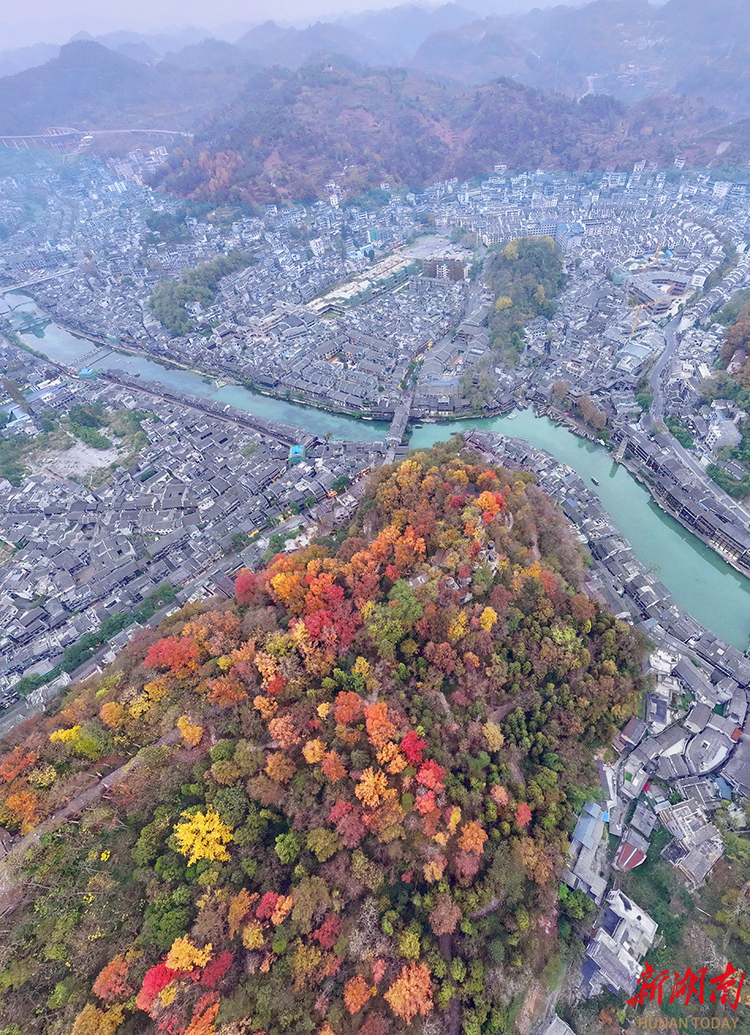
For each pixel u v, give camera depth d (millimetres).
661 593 166375
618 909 106312
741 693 140250
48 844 96688
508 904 98062
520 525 158875
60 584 191750
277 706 112438
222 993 80688
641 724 133000
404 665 119938
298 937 85812
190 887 90000
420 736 107625
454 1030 85625
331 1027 80125
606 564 179125
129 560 199875
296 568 146875
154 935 84750
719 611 174625
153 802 101438
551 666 130000
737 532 183500
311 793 100312
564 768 120000
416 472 175125
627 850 114500
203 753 108000
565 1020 95250
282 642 121062
